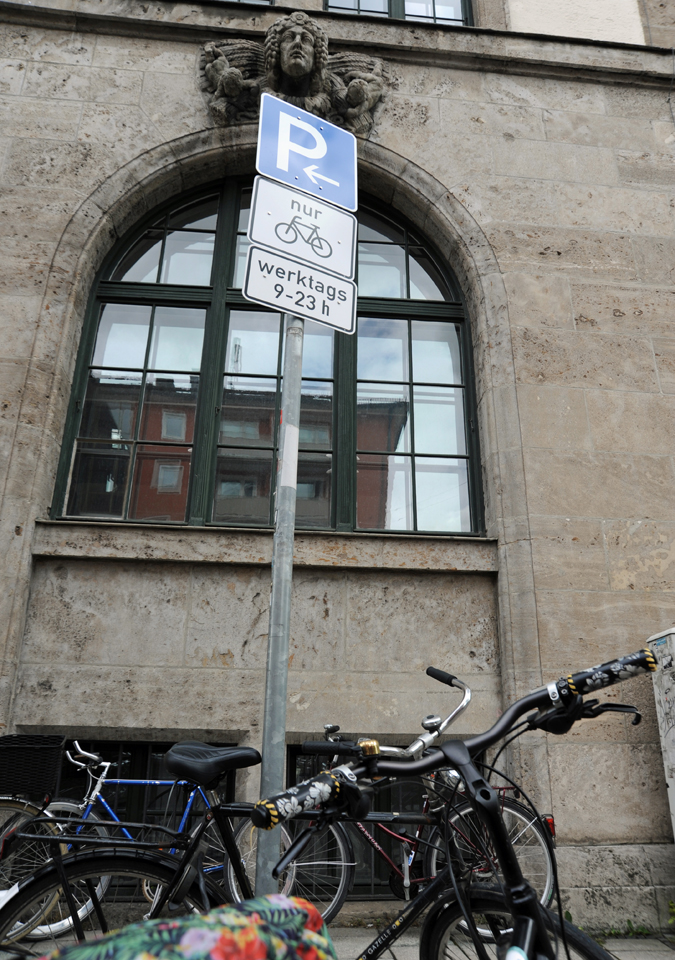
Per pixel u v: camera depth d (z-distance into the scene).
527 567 4.50
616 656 4.37
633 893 3.88
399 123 5.55
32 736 3.08
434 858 3.24
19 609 4.12
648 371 5.09
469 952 1.76
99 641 4.20
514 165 5.54
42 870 1.99
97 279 5.21
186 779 2.15
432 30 5.84
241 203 5.61
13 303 4.73
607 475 4.79
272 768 1.90
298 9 5.73
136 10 5.62
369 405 5.19
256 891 1.87
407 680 4.32
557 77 5.86
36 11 5.45
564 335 5.11
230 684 4.20
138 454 4.89
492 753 4.23
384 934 1.93
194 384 5.11
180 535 4.39
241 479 4.91
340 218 2.50
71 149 5.18
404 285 5.55
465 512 4.99
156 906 1.99
